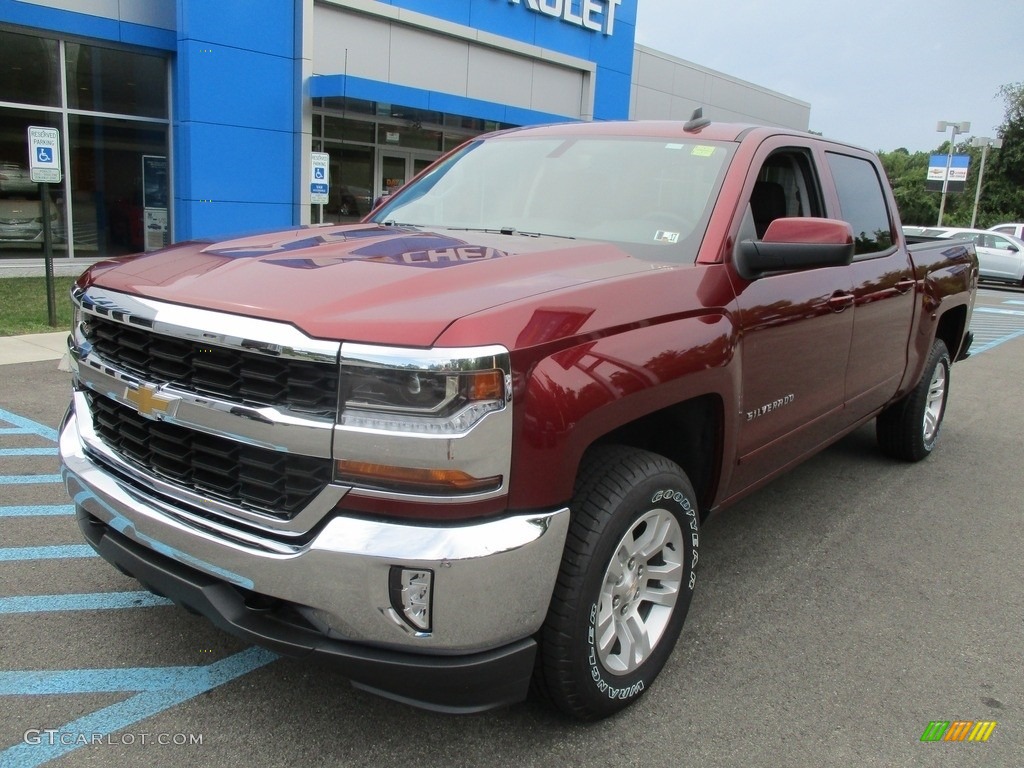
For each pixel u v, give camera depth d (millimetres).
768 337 3252
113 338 2568
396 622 2125
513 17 18422
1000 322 15695
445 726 2699
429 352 2043
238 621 2297
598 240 3240
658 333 2635
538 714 2789
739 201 3244
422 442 2055
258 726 2662
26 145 12930
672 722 2793
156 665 2969
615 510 2480
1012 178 43250
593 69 20594
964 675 3193
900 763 2654
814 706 2934
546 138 4027
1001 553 4395
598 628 2551
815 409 3861
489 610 2164
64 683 2842
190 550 2342
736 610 3621
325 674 2967
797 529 4598
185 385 2348
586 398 2311
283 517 2205
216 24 13156
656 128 3822
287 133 14422
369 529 2102
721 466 3100
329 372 2105
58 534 3990
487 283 2432
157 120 14125
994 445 6574
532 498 2221
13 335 8445
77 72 13156
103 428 2754
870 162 4750
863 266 4203
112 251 14125
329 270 2492
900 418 5621
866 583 3955
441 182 4027
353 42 15531
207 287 2418
